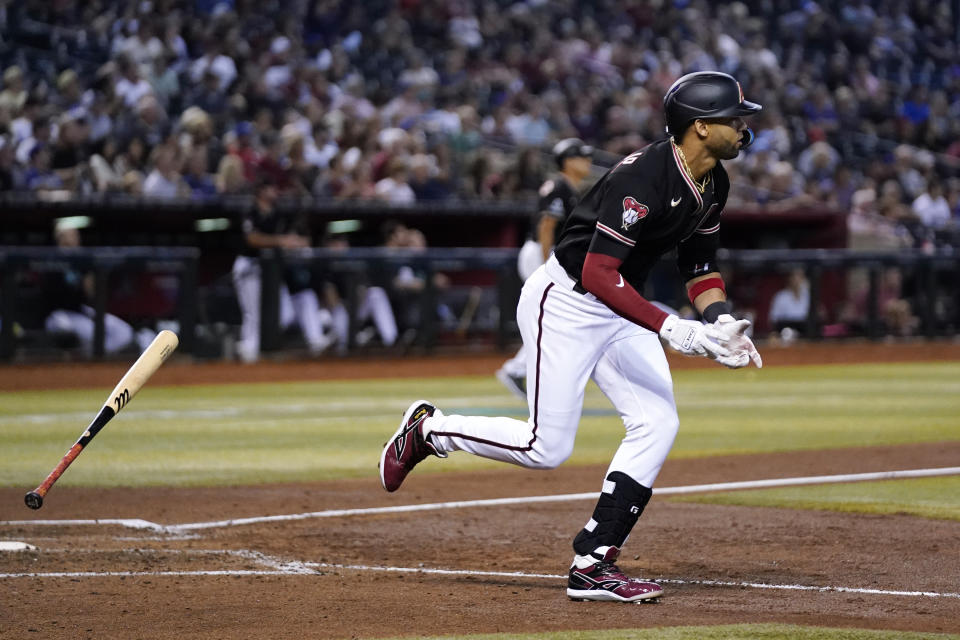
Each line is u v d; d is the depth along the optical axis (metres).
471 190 69.88
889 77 109.12
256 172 63.19
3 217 58.94
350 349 60.69
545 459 15.94
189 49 72.81
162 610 14.51
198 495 24.08
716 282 16.97
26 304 53.75
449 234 72.50
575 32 93.00
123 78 64.81
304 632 13.44
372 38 82.12
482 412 38.09
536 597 15.38
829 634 13.05
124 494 24.16
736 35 103.31
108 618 14.08
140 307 56.25
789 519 21.08
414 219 69.25
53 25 71.06
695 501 23.09
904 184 91.50
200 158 61.66
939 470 26.31
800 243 81.12
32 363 54.12
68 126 58.53
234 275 58.91
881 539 19.19
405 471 17.27
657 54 96.00
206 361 58.44
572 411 15.75
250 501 23.39
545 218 37.41
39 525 20.61
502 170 75.88
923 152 97.00
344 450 30.62
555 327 15.58
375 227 70.44
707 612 14.47
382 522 21.12
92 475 26.56
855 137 97.06
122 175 59.84
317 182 64.44
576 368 15.60
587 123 83.94
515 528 20.53
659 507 22.41
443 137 74.69
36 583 15.93
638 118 84.88
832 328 72.56
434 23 87.38
